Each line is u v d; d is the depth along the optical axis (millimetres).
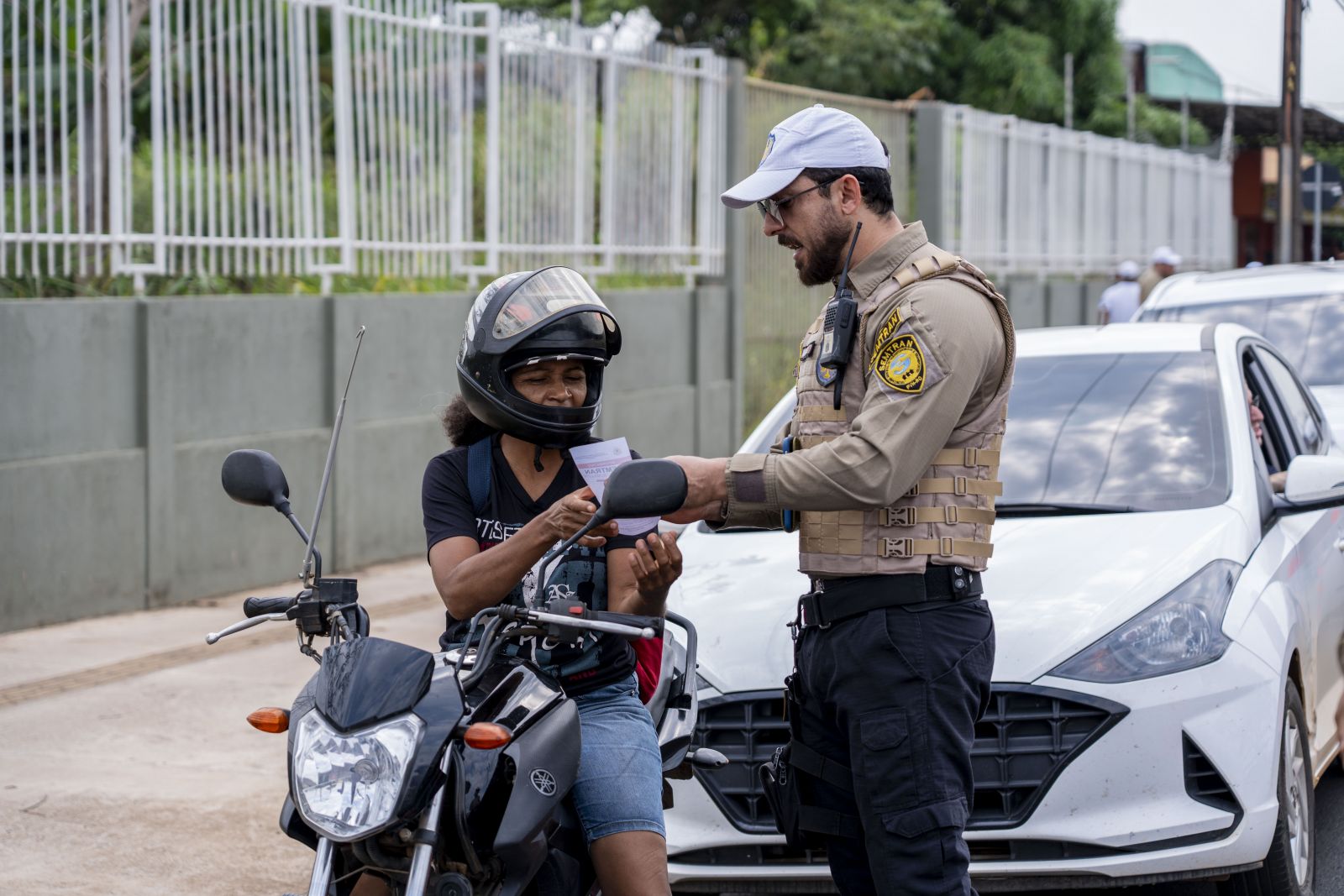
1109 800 4426
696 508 3557
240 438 9922
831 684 3709
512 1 23703
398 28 11344
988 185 22250
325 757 2836
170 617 9102
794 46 25188
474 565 3381
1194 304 10172
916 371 3479
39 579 8648
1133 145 29453
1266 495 5445
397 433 11172
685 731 3867
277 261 10328
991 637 3703
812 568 3713
